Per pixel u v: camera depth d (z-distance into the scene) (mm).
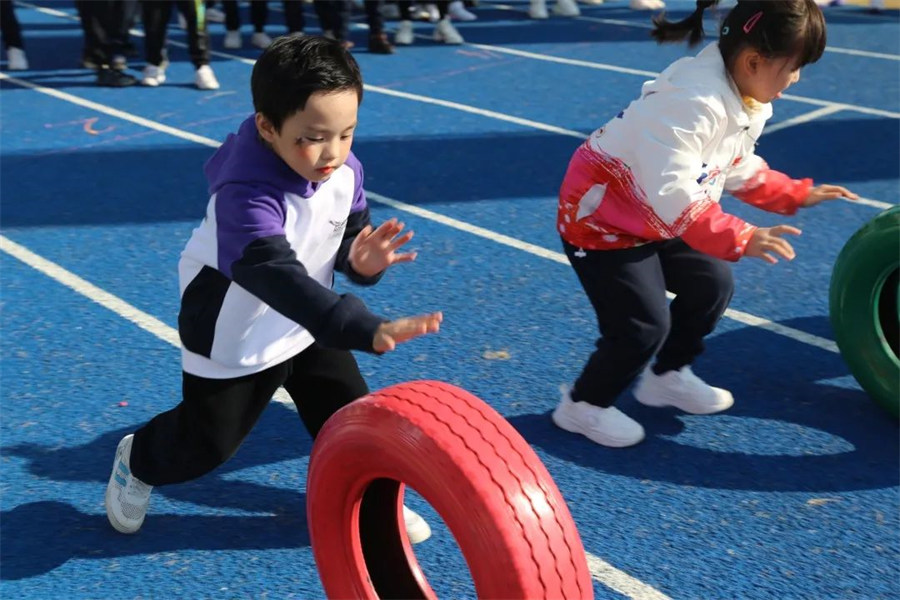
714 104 3125
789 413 3918
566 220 3473
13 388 4031
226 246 2479
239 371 2789
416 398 2355
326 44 2400
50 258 5273
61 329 4531
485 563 2162
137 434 3039
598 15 11945
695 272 3600
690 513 3312
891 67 9414
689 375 3922
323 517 2568
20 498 3361
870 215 5883
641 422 3859
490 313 4703
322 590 2961
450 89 8703
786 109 8039
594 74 9180
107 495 3160
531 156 6934
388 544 2725
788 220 5832
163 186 6355
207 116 7945
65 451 3625
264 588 2967
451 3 11664
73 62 9789
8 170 6641
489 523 2158
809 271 5180
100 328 4543
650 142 3178
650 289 3441
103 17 8680
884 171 6598
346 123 2398
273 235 2445
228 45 10430
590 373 3627
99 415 3855
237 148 2512
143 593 2941
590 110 8062
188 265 2717
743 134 3291
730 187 3631
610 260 3436
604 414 3688
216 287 2660
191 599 2918
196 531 3219
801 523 3262
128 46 9859
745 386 4113
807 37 3057
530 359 4297
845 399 4020
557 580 2184
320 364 2959
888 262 3637
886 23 11422
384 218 5820
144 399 3975
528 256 5328
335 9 9867
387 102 8289
